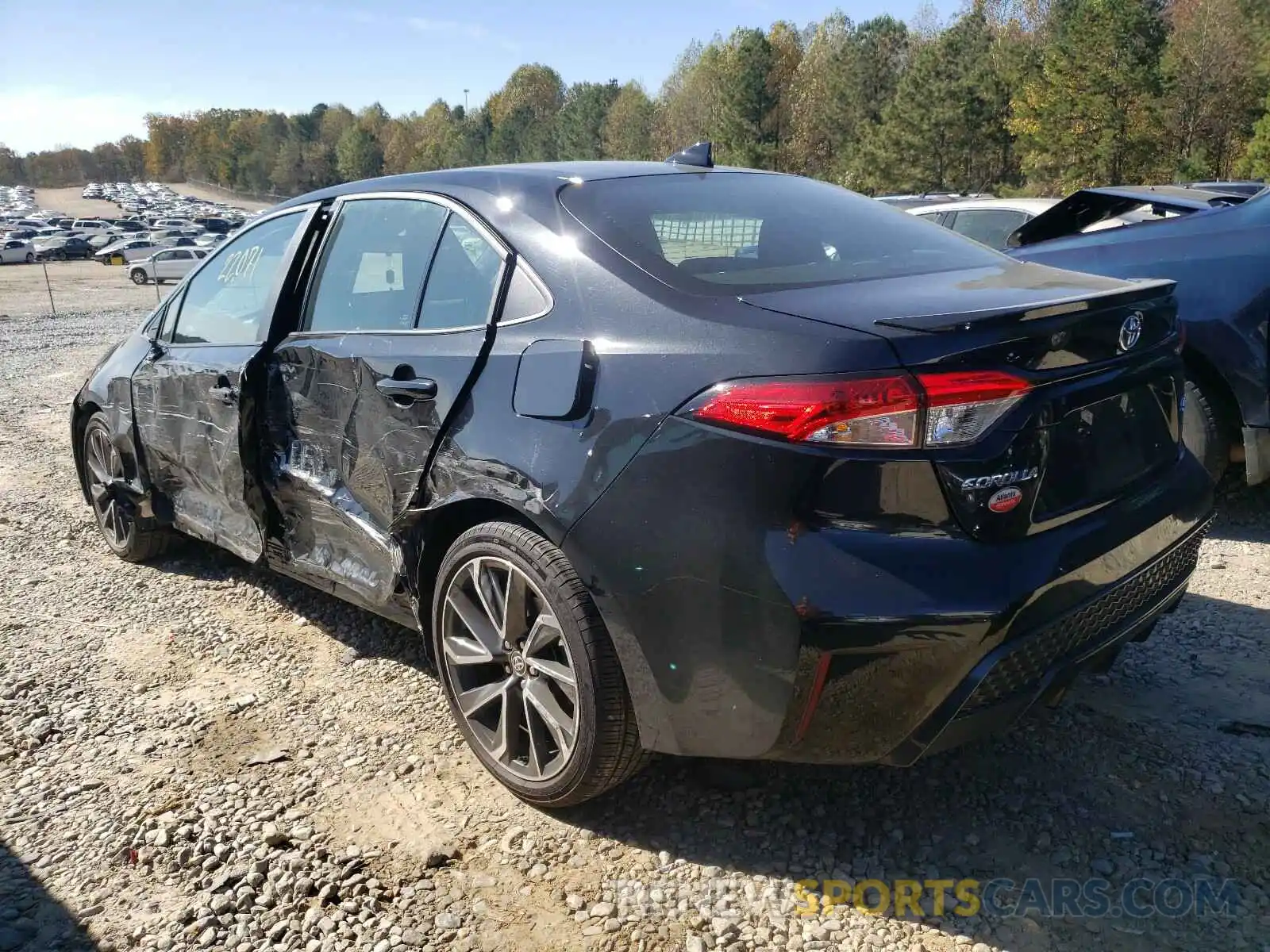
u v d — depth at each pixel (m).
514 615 2.65
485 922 2.30
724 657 2.23
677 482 2.25
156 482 4.45
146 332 4.59
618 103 104.00
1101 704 3.12
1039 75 52.75
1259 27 46.03
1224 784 2.69
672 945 2.21
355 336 3.21
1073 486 2.33
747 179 3.29
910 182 59.62
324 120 178.50
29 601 4.38
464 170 3.28
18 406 9.74
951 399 2.09
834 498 2.11
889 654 2.11
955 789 2.72
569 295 2.63
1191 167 44.91
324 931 2.28
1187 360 4.54
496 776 2.79
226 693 3.45
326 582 3.48
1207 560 4.38
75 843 2.63
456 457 2.73
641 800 2.74
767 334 2.23
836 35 90.12
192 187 198.38
